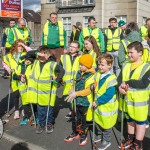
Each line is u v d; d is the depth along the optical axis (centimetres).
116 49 913
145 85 412
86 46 573
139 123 426
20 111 656
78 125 490
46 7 2977
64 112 655
